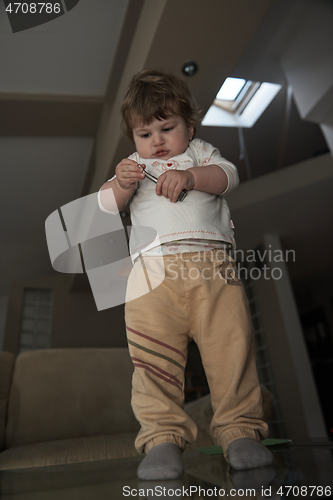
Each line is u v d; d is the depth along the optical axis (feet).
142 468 1.65
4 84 8.23
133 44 7.14
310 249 15.47
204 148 2.73
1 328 18.37
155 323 2.09
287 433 12.28
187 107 2.75
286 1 8.73
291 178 11.66
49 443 4.09
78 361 5.24
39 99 8.54
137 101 2.62
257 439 1.93
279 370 12.94
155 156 2.59
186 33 5.99
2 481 1.77
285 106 13.16
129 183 2.41
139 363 2.05
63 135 9.92
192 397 14.89
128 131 2.80
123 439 4.19
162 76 2.81
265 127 14.11
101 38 7.49
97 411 4.88
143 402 1.98
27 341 16.83
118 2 6.80
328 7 8.52
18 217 13.67
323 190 11.62
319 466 1.62
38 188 12.17
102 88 8.79
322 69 8.63
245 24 6.01
